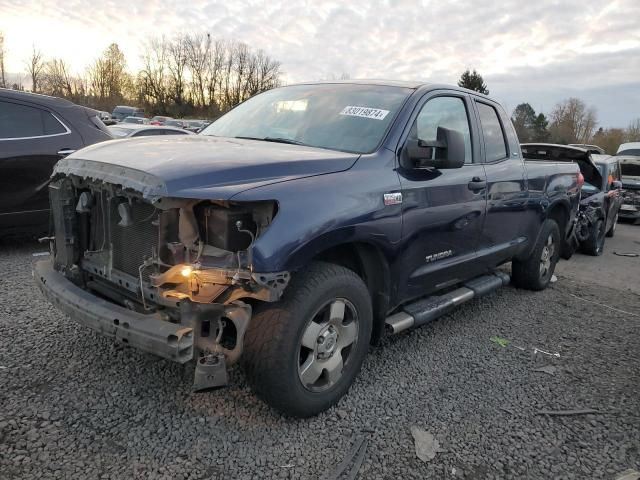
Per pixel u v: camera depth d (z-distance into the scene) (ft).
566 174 20.67
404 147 11.92
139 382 10.93
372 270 11.47
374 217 10.43
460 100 14.85
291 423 9.97
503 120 17.22
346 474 8.71
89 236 10.57
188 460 8.71
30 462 8.30
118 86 261.24
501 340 15.12
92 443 8.91
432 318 13.30
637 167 50.83
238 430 9.62
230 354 8.66
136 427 9.45
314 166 10.03
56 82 241.35
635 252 34.63
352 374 10.80
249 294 8.44
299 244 8.75
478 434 10.19
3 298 14.97
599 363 14.05
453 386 12.03
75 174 9.87
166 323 8.30
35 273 10.87
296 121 13.10
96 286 10.31
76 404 9.98
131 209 9.00
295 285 9.36
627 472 9.38
